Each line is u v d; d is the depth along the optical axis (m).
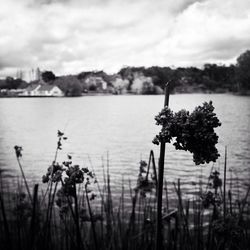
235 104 75.94
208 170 15.62
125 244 4.31
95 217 3.31
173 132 1.18
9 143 28.05
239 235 2.15
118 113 67.19
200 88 186.75
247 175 13.48
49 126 43.94
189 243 4.37
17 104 115.06
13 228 4.70
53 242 4.61
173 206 8.93
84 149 24.89
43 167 17.58
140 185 3.54
